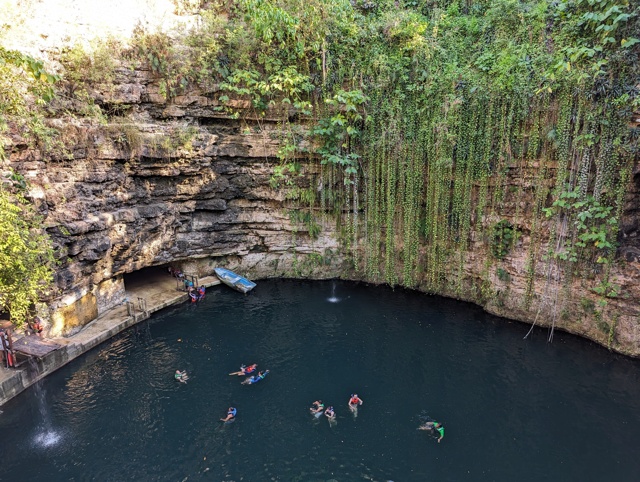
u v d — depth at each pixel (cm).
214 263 2444
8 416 1342
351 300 2183
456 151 1938
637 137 1486
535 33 1859
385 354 1705
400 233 2212
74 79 1752
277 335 1848
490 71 1866
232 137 2178
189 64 2000
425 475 1145
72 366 1605
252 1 1889
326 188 2275
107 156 1822
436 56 2053
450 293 2167
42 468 1161
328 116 2156
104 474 1145
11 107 1469
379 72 2078
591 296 1720
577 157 1631
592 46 1625
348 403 1420
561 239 1723
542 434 1285
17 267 1366
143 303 2070
